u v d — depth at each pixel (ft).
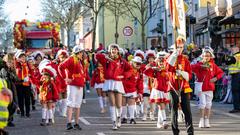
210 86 45.03
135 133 42.86
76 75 45.37
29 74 56.24
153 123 49.73
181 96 37.76
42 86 49.88
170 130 44.55
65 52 52.03
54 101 50.16
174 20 41.78
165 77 45.19
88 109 64.23
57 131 45.03
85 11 209.87
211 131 43.01
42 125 49.55
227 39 92.48
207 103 45.24
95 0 155.33
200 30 115.24
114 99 45.32
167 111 58.34
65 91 55.88
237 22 88.07
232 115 54.19
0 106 25.98
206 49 45.24
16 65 55.83
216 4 105.40
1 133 26.66
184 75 37.60
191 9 126.52
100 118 54.44
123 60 45.88
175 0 41.63
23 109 57.11
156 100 45.37
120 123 46.98
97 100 77.66
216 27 85.81
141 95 51.24
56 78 50.83
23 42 134.92
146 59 51.16
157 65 45.19
